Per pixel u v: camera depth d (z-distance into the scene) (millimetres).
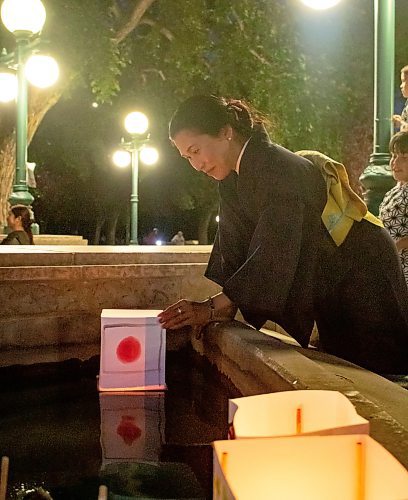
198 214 38406
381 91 5109
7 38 12836
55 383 2770
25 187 10562
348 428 1210
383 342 2760
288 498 1117
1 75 10461
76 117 22844
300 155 2768
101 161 25234
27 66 10172
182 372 2984
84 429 2111
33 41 10555
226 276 2848
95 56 13875
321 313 2797
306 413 1377
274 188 2480
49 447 1930
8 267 2963
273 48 17234
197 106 2559
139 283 3309
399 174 3656
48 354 3045
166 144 27312
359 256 2719
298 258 2506
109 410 2342
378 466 1087
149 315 2602
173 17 16609
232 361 2551
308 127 17812
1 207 13836
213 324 2822
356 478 1120
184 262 3455
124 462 1807
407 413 1655
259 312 2494
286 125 17438
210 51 17406
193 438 2027
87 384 2730
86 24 13688
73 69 13781
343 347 2830
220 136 2551
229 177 2736
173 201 31891
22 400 2473
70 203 33062
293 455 1117
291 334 2637
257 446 1110
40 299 3064
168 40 17594
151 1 15039
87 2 13812
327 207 2670
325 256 2719
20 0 9875
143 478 1684
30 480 1667
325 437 1123
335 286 2734
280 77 17234
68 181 31141
